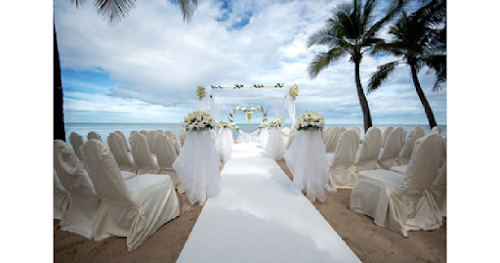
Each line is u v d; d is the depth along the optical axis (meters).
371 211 1.77
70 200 1.54
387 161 2.76
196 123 2.03
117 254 1.28
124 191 1.31
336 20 6.84
